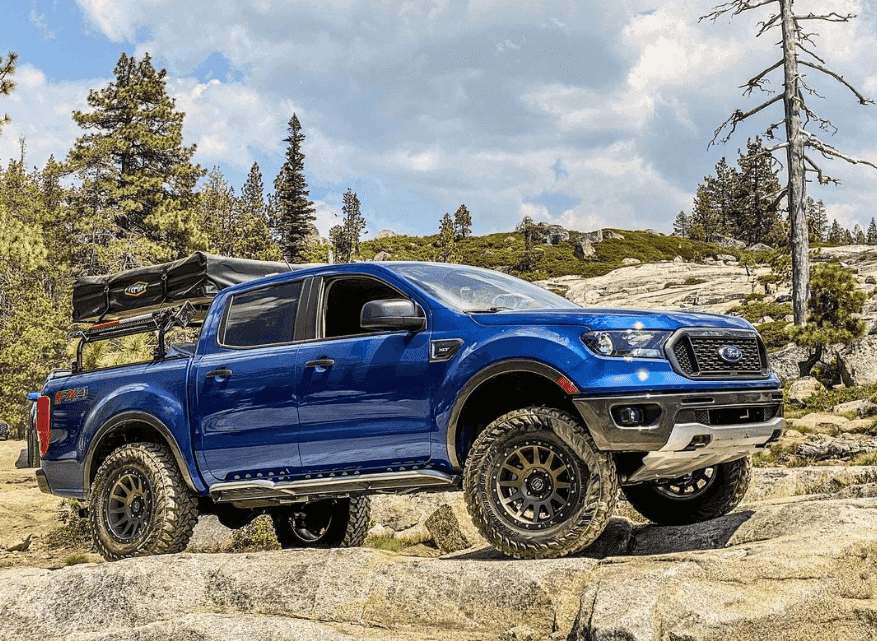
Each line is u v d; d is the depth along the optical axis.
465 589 4.75
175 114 54.84
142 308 7.52
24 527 12.48
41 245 40.03
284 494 6.08
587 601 4.31
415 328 5.61
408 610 4.83
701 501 6.17
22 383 42.19
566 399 5.25
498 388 5.54
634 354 4.94
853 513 4.90
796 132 33.00
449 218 153.25
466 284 6.09
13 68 30.91
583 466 4.90
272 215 139.50
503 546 5.07
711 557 4.42
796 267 32.88
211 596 5.30
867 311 36.44
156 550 6.39
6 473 16.31
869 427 15.41
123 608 5.29
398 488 5.67
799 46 33.03
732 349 5.17
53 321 43.78
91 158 52.19
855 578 4.31
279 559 5.40
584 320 5.11
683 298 60.16
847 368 27.34
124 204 51.50
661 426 4.80
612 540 6.05
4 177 71.62
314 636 4.53
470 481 5.17
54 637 5.21
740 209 145.00
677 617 4.04
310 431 5.87
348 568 5.15
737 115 33.50
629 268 85.88
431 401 5.43
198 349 6.70
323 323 6.16
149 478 6.48
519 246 144.75
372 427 5.63
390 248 152.12
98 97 54.25
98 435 6.95
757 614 4.03
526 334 5.19
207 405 6.37
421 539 10.20
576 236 148.62
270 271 7.52
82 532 11.85
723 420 5.03
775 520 5.39
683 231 184.12
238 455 6.21
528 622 4.52
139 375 6.93
